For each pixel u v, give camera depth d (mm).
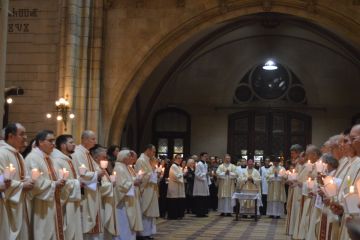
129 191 10875
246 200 18969
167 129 27453
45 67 19578
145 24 20047
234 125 27234
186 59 25875
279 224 17203
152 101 26984
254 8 19609
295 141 26859
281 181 19484
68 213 8398
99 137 19719
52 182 7762
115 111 20016
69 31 19203
